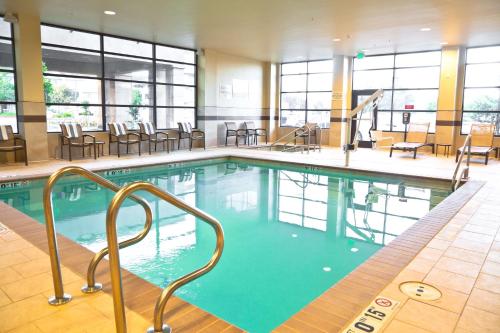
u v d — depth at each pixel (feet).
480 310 7.16
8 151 24.62
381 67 38.99
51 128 28.40
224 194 20.17
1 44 25.16
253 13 23.66
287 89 45.57
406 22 25.35
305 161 27.84
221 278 10.44
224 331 6.46
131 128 33.27
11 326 6.50
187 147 37.50
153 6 22.41
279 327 6.58
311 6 21.90
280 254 12.21
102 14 24.31
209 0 20.99
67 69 28.86
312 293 9.64
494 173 23.29
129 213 16.43
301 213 16.81
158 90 35.12
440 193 20.24
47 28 27.55
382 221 15.66
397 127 38.65
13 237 11.00
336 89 39.99
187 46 35.70
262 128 45.19
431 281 8.37
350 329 6.52
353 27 26.96
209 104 38.22
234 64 40.50
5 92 25.66
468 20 24.64
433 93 36.35
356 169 24.81
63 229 14.21
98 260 7.73
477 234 11.59
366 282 8.29
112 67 31.50
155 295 7.66
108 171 24.16
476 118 34.24
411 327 6.58
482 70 33.60
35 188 20.35
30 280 8.25
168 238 13.47
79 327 6.48
